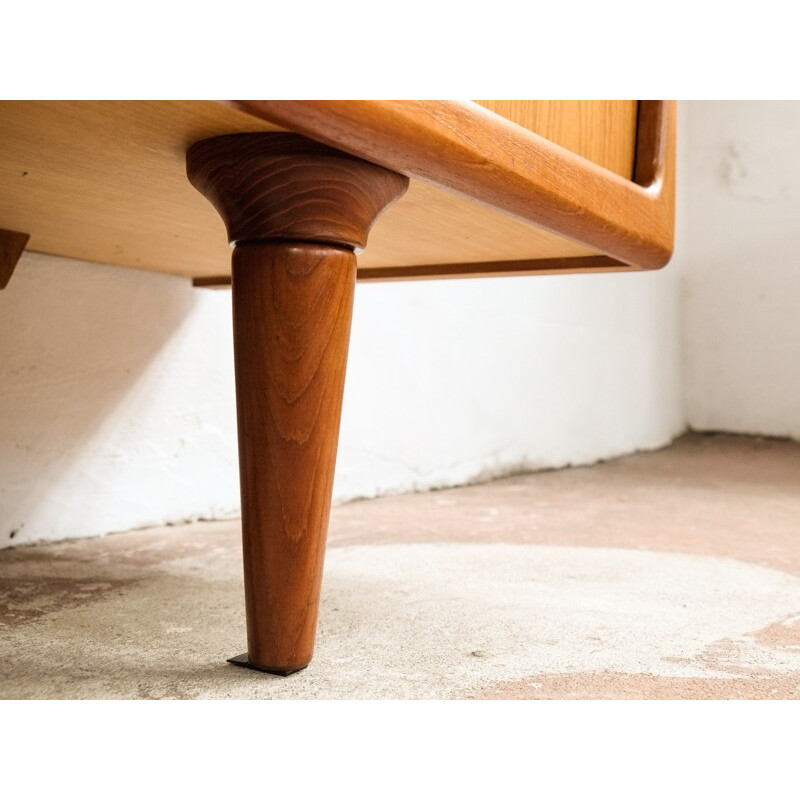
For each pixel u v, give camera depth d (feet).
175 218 2.26
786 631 2.06
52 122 1.41
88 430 3.19
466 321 5.45
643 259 2.35
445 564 2.81
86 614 2.06
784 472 6.24
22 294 2.94
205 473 3.70
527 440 6.08
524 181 1.66
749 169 8.23
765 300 8.16
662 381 8.07
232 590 2.35
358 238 1.53
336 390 1.54
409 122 1.36
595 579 2.62
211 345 3.71
